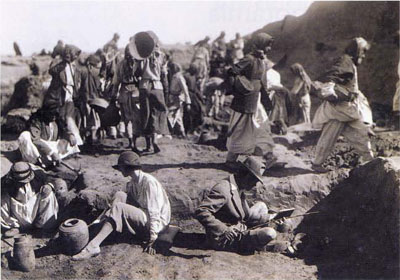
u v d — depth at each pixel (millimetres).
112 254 4742
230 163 6738
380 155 7227
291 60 16516
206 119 11352
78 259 4652
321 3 15922
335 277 4328
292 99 10734
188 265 4543
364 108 6258
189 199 5652
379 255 4547
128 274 4375
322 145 6285
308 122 10484
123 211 4809
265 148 6641
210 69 14883
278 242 4992
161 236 4812
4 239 5246
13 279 4402
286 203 5711
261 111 6941
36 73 14680
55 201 5633
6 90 14672
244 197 5109
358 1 14023
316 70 15312
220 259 4664
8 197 5438
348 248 4918
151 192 4848
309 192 5711
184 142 9219
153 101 7355
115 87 7660
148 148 7898
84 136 8477
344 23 14695
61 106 7414
